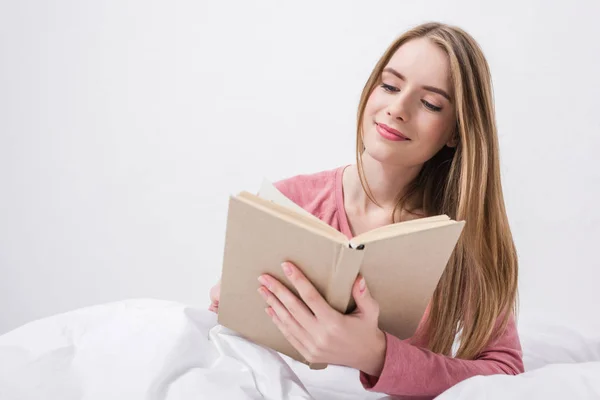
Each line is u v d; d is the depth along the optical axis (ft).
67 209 8.02
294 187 4.59
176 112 7.77
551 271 6.45
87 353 3.22
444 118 3.72
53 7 7.89
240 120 7.64
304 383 4.26
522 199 6.51
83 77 7.93
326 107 7.38
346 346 3.07
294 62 7.40
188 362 3.17
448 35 3.70
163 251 7.86
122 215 7.95
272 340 3.35
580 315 6.30
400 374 3.28
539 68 6.44
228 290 3.13
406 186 4.24
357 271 2.79
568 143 6.42
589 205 6.38
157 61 7.78
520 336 5.27
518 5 6.46
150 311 3.54
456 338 4.81
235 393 3.02
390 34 7.08
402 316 3.34
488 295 3.96
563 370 3.29
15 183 8.09
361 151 4.13
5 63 8.02
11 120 8.06
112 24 7.82
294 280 2.87
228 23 7.54
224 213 7.72
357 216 4.35
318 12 7.27
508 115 6.52
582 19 6.30
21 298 7.97
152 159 7.87
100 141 7.95
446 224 2.91
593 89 6.32
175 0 7.66
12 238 8.10
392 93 3.71
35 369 3.08
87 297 7.93
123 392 2.95
